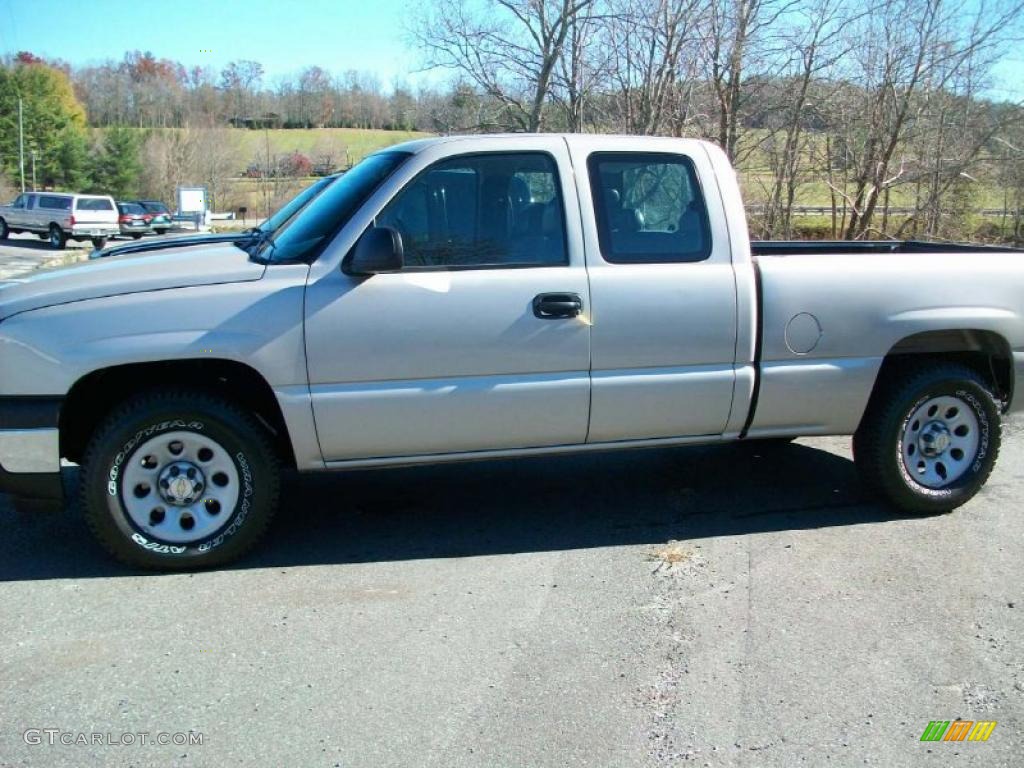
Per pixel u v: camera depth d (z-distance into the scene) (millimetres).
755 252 6062
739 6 12617
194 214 43250
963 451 4992
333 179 5719
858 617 3781
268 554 4445
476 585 4094
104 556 4383
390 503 5195
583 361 4363
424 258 4230
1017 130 13938
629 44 13398
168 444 4121
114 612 3807
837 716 3078
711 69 12969
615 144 4512
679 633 3643
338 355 4113
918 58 13016
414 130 16906
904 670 3369
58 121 69688
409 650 3508
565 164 4402
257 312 4027
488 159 4340
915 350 4871
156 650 3500
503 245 4320
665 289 4410
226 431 4113
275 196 48781
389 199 4207
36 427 3943
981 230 15055
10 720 3041
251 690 3225
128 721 3035
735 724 3027
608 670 3363
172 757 2848
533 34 14062
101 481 4035
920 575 4195
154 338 3945
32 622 3711
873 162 13547
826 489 5422
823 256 4719
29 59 76312
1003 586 4078
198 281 4047
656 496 5316
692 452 6203
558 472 5766
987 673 3352
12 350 3906
